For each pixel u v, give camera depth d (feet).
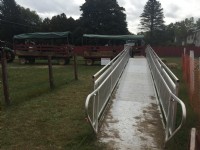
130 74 53.31
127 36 106.63
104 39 116.37
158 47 144.46
